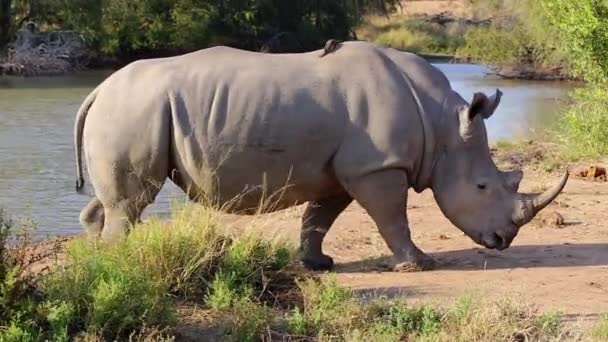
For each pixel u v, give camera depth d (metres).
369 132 9.93
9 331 7.37
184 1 57.06
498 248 10.51
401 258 10.38
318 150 9.90
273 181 9.91
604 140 20.45
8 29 49.41
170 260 8.90
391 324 8.26
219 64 9.92
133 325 7.84
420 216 14.02
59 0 50.88
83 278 8.11
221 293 8.64
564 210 14.48
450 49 74.06
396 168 10.04
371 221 13.41
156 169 9.72
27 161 20.72
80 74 48.88
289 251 9.70
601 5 19.27
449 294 9.35
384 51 10.49
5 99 34.78
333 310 8.42
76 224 14.36
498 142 23.59
